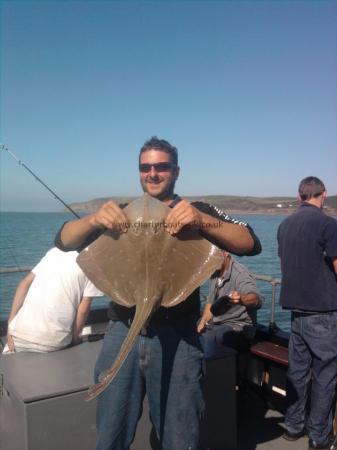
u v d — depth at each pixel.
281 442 2.70
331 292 2.56
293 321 2.71
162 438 1.72
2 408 2.14
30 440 1.89
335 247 2.53
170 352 1.69
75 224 1.68
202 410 1.76
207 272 1.54
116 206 1.62
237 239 1.64
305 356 2.66
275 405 3.05
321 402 2.56
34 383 2.01
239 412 3.05
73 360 2.29
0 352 2.81
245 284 3.12
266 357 2.96
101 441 1.70
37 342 2.39
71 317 2.44
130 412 1.73
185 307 1.71
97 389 1.32
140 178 1.85
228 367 2.39
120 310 1.73
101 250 1.60
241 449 2.61
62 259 2.46
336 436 2.60
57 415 1.93
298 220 2.70
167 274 1.55
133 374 1.71
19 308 2.76
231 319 3.14
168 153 1.79
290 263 2.68
